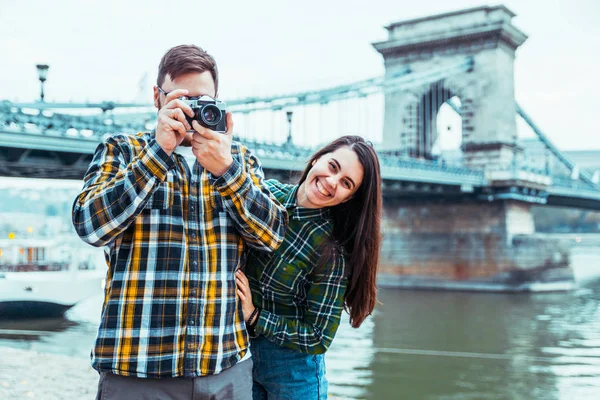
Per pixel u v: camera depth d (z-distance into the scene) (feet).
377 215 6.47
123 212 4.84
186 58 5.29
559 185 120.98
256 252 6.48
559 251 99.91
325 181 6.20
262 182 5.93
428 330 55.93
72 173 45.44
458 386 33.30
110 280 5.18
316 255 6.35
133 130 41.06
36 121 35.83
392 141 124.16
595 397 31.22
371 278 6.66
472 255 98.37
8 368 15.21
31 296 46.52
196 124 5.00
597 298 83.66
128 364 4.97
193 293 5.14
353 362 39.68
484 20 117.39
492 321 61.77
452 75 119.96
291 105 66.13
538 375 36.40
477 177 96.17
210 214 5.36
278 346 6.64
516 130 119.85
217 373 5.25
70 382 14.03
